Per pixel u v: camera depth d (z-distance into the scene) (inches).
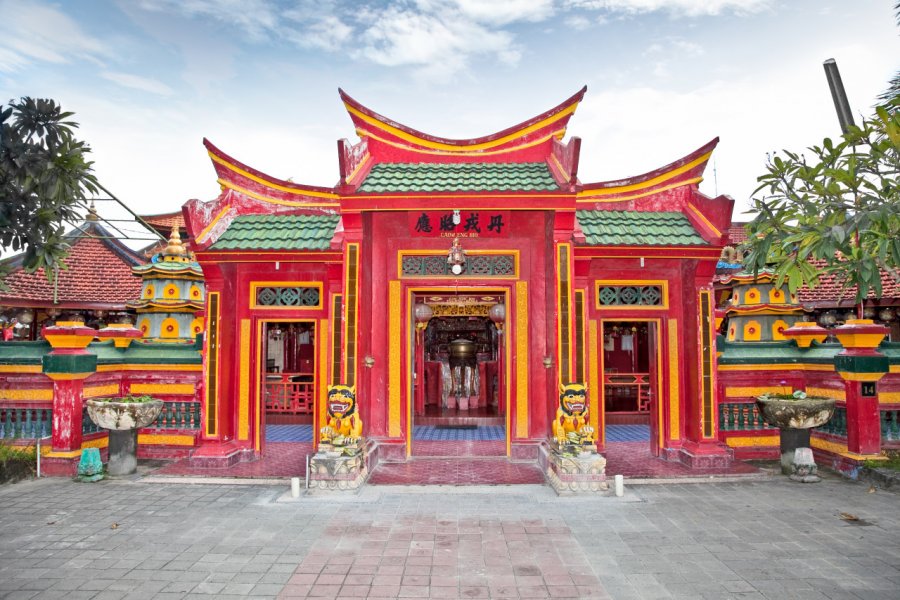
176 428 472.7
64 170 324.8
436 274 445.4
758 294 600.4
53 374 412.5
